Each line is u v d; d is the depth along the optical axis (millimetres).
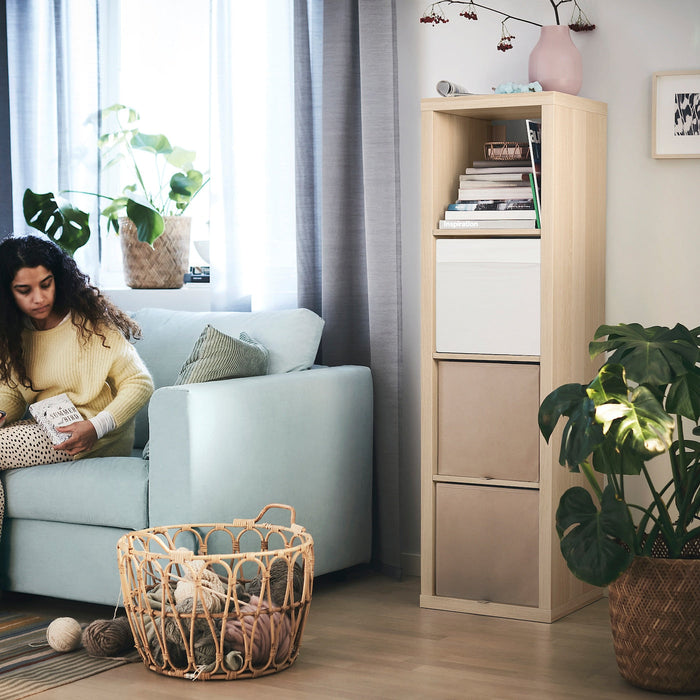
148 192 4258
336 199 3646
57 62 4191
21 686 2514
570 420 2441
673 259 3244
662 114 3221
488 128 3496
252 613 2562
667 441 2295
